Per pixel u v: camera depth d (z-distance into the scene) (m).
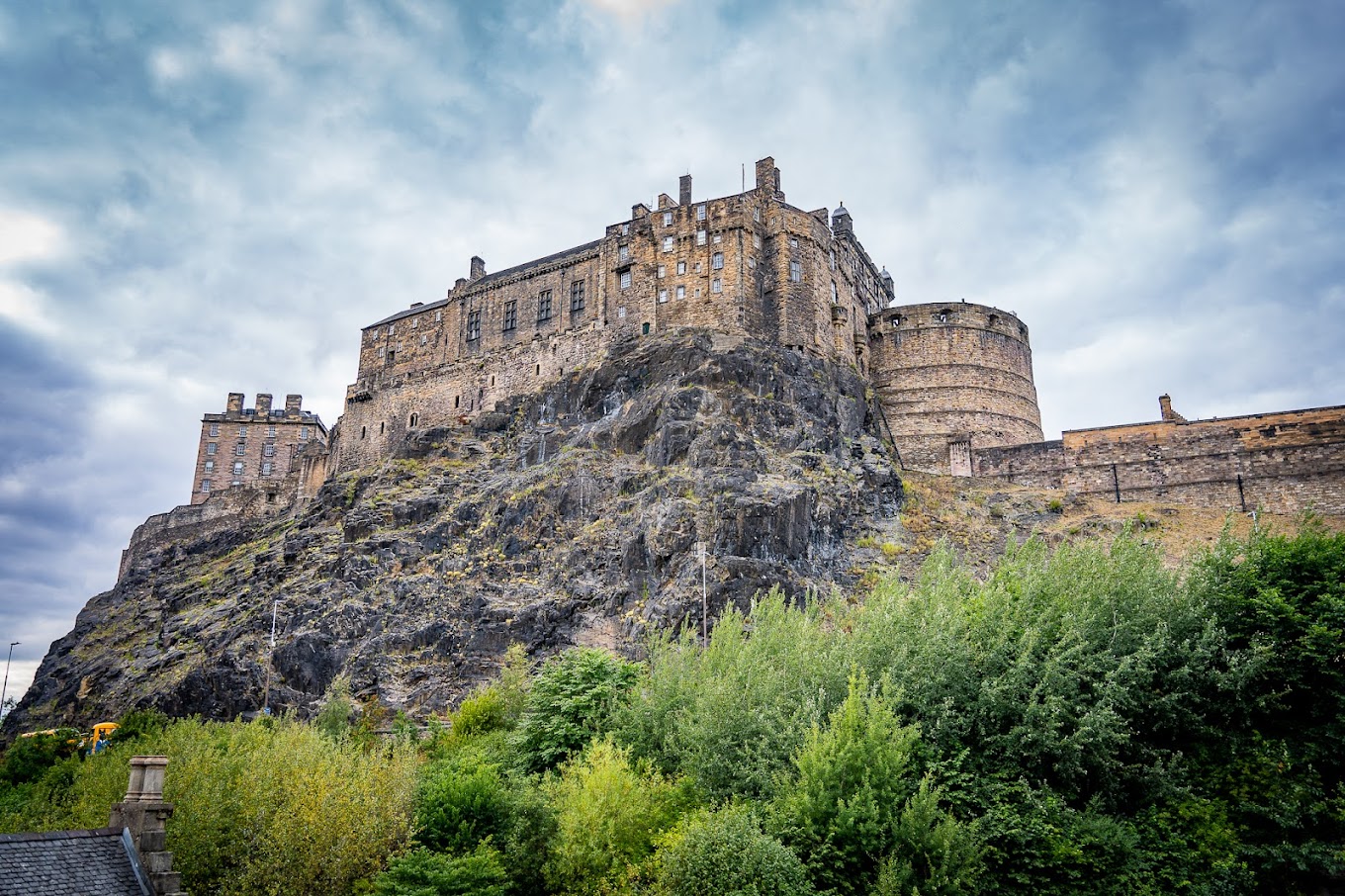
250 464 170.88
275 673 76.56
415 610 78.81
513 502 86.12
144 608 111.75
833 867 34.75
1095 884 34.28
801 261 102.12
